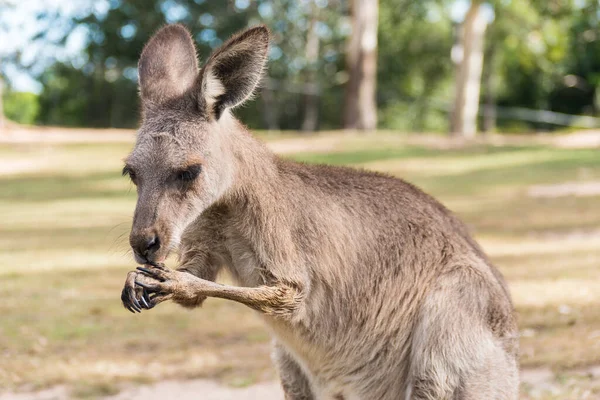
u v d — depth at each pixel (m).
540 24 34.88
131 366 7.53
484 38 38.81
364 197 5.05
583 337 7.30
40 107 43.03
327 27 43.81
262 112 43.03
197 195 4.49
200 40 38.56
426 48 45.56
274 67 41.34
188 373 7.33
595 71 41.00
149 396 6.81
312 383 5.09
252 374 7.21
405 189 5.26
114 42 38.50
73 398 6.81
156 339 8.28
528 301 8.66
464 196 17.55
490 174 20.59
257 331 8.52
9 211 17.70
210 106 4.61
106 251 12.88
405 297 4.93
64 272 11.40
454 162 22.86
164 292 4.27
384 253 4.95
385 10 40.66
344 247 4.85
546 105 43.88
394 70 45.75
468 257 5.00
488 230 13.40
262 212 4.64
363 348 4.95
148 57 5.09
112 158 24.97
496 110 41.38
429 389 4.70
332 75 43.31
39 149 26.31
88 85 41.19
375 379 4.98
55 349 8.02
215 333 8.47
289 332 4.82
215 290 4.41
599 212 14.55
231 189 4.62
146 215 4.39
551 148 24.88
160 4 38.34
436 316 4.74
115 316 9.12
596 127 37.44
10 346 8.05
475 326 4.68
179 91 4.82
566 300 8.57
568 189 17.62
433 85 47.59
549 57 37.38
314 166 5.19
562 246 11.69
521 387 6.24
